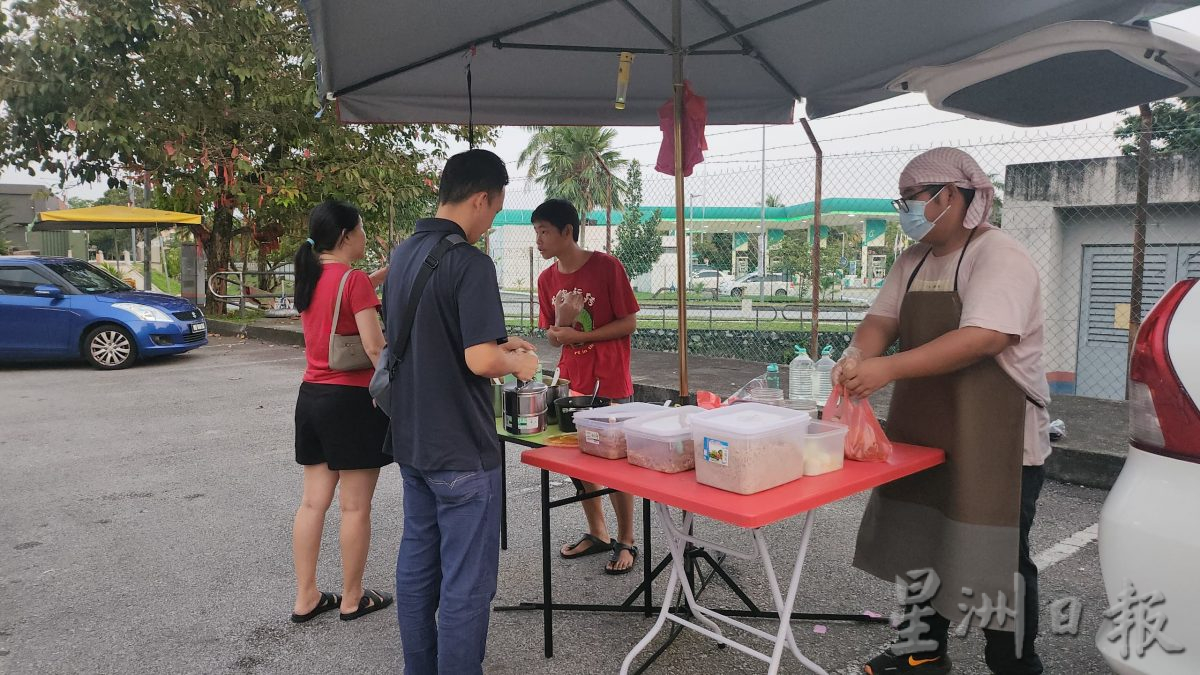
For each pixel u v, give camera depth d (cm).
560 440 284
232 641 305
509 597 340
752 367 840
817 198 640
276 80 1332
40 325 991
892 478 223
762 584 343
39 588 355
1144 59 245
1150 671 163
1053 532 391
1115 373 884
